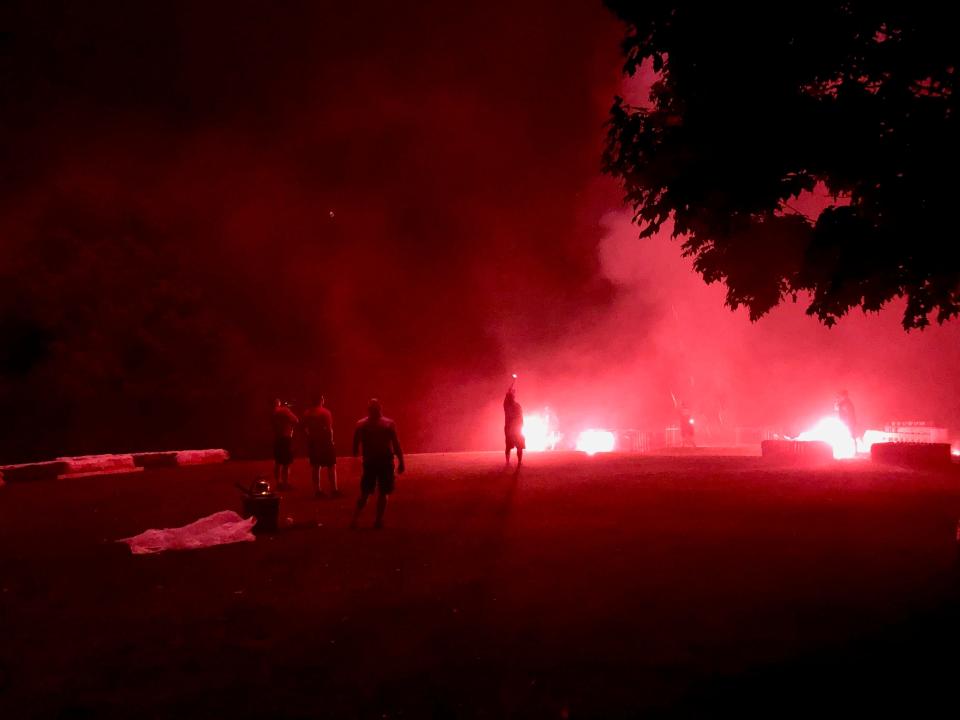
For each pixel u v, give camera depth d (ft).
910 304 24.04
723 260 26.61
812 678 16.17
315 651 19.01
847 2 21.25
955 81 21.02
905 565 25.21
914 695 15.25
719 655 17.62
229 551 31.76
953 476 49.52
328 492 50.39
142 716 15.60
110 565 29.89
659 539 30.58
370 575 26.63
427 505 42.34
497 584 24.54
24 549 33.83
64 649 19.79
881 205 21.48
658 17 23.53
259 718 15.31
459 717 15.02
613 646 18.45
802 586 22.95
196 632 20.86
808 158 22.13
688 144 23.93
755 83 22.21
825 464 59.52
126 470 72.79
